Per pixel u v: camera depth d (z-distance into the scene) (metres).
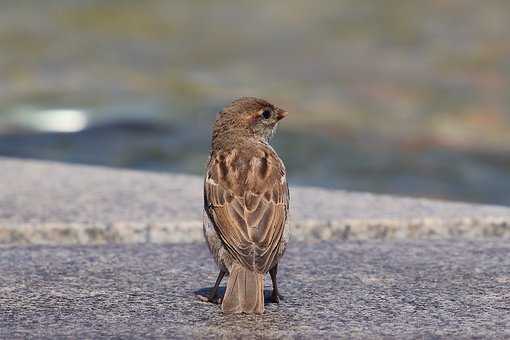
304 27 26.83
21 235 9.85
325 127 19.64
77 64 23.89
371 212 10.61
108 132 19.23
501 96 21.55
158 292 8.06
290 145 18.47
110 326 7.17
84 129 19.41
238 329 7.08
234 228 7.21
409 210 10.73
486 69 23.30
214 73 23.39
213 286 8.24
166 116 20.31
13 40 25.53
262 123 8.38
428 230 10.30
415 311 7.56
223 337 6.89
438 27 26.34
